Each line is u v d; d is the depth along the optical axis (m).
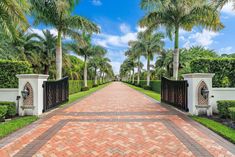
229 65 9.08
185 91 8.31
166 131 5.50
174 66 12.38
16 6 6.88
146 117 7.38
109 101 12.48
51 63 23.92
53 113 8.27
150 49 24.91
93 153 3.99
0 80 9.25
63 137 5.00
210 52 24.53
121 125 6.16
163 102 11.50
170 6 11.63
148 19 12.51
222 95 8.04
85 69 26.17
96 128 5.83
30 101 7.84
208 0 9.66
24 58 18.97
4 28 7.77
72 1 11.89
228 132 5.19
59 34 12.36
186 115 7.73
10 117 7.50
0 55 16.03
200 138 4.91
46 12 11.27
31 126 6.12
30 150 4.15
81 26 12.32
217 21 11.10
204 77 7.70
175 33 12.33
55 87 9.67
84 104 11.05
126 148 4.25
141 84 34.34
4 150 4.16
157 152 4.04
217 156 3.84
